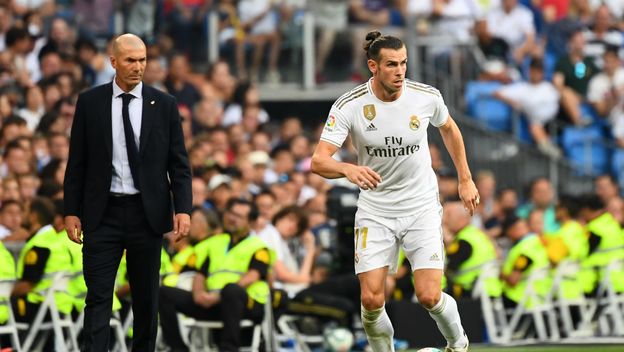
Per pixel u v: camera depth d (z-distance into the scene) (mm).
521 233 32875
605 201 37125
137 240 19391
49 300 25000
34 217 25375
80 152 19484
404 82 18625
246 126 39500
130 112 19406
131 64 19172
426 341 28219
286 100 44500
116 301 25969
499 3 46281
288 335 28953
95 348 19094
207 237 27734
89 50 38750
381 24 44500
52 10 42625
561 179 43500
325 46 44406
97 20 43062
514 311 31656
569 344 27953
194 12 43719
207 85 40094
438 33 44156
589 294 33562
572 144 44438
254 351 27359
